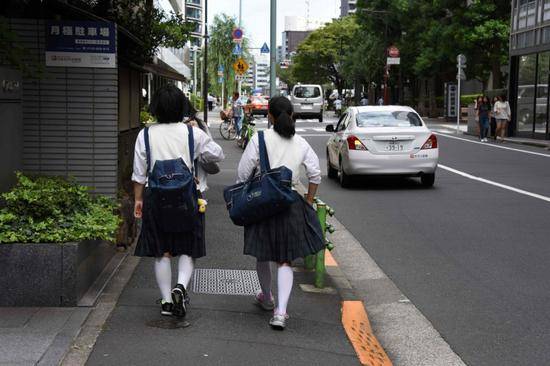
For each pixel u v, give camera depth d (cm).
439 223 1086
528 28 2931
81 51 852
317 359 501
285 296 562
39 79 815
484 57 3947
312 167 579
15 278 565
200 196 566
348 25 8269
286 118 565
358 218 1131
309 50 8394
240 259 801
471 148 2503
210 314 589
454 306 664
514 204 1270
